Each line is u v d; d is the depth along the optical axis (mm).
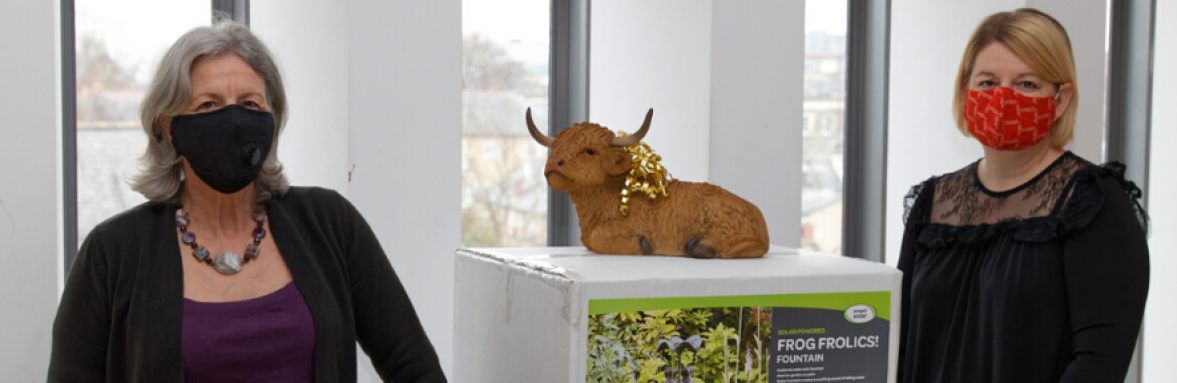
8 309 1844
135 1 2305
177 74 1087
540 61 2795
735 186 2354
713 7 2279
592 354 955
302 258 1194
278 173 1239
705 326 1001
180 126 1102
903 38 2896
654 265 1084
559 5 2795
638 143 1253
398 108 2076
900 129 2922
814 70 3033
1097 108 2672
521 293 1099
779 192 2404
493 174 2764
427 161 2117
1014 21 1324
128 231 1137
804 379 1045
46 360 1889
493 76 2736
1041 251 1254
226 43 1125
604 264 1090
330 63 2057
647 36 2488
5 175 1824
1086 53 2631
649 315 977
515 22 2750
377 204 2072
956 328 1354
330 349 1174
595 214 1247
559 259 1148
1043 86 1299
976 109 1337
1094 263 1198
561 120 2826
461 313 1362
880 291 1062
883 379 1072
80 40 2260
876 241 3020
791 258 1173
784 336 1031
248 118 1109
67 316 1115
